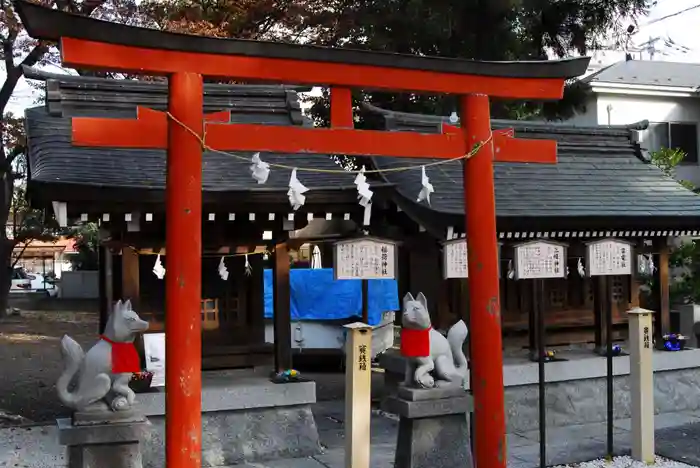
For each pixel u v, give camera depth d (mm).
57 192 6969
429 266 9617
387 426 9797
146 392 7852
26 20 4582
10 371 13945
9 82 18984
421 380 7359
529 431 9516
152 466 7730
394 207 9805
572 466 7809
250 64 5309
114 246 7938
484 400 5949
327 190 8070
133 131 5031
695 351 10773
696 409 10711
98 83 9391
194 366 4957
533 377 9625
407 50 16844
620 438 9039
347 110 5773
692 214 10094
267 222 8422
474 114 6141
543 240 7746
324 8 19156
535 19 17016
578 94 17594
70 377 6551
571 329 10766
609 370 8148
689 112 21891
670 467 7770
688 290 14523
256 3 18203
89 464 6508
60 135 8602
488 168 6152
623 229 9930
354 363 6301
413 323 7234
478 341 6016
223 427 8086
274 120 10047
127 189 7227
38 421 9984
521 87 6340
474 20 16141
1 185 20109
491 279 6055
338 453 8461
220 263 8461
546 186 10578
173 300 4973
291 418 8406
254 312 8977
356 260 7230
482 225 6090
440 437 7504
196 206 5070
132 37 4863
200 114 5141
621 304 11047
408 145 5898
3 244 21828
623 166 12086
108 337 6617
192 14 17688
